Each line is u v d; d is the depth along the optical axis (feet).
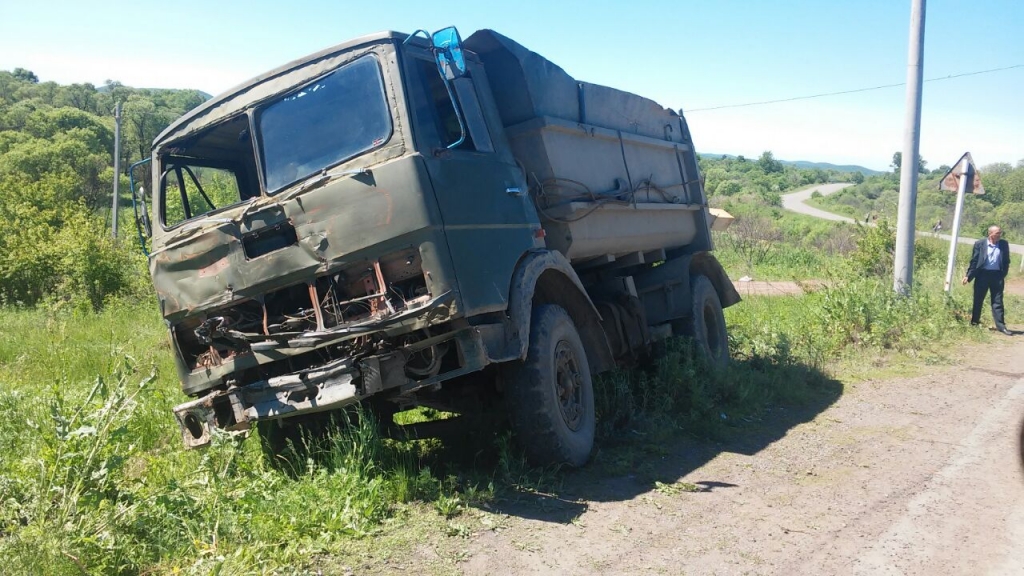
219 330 16.46
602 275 26.30
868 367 32.35
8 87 472.85
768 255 103.45
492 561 12.80
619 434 21.63
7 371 29.66
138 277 62.80
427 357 16.08
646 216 26.53
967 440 20.76
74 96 460.55
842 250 111.24
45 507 13.14
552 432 17.31
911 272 44.86
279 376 16.28
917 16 43.55
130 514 13.26
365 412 17.78
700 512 15.44
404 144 15.72
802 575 12.34
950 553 13.19
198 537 13.15
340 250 15.65
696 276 29.99
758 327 39.68
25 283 60.18
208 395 16.97
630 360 25.27
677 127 30.42
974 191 49.32
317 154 16.55
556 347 18.34
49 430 17.66
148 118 310.86
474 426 19.35
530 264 17.92
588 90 23.16
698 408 23.88
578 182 21.48
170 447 19.80
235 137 18.48
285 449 18.74
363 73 16.53
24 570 11.45
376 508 14.83
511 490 16.55
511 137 20.36
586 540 13.84
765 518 15.06
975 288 44.42
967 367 32.19
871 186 404.16
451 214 15.89
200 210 18.76
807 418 24.00
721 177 488.02
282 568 12.16
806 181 583.17
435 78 17.62
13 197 84.89
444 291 15.30
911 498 16.11
